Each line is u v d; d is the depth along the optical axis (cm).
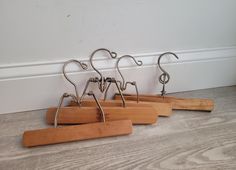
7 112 76
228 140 72
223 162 63
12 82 72
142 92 90
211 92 98
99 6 71
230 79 102
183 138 71
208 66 95
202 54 92
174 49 88
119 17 75
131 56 81
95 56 79
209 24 88
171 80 92
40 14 67
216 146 69
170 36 85
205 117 82
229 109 87
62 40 73
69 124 71
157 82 90
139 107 73
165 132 73
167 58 88
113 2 72
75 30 72
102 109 70
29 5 65
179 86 95
